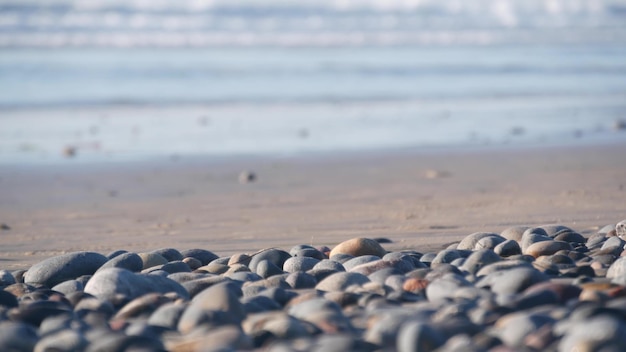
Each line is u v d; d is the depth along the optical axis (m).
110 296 11.95
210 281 12.71
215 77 64.06
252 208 23.77
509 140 37.25
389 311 10.21
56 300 12.09
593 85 61.75
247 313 10.77
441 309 10.23
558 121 43.97
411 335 8.58
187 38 92.06
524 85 61.66
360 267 13.20
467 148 35.19
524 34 109.25
